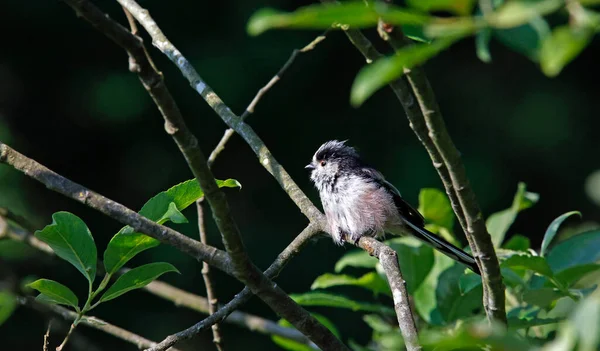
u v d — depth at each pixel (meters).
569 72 18.34
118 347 14.84
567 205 17.69
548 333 5.71
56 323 8.47
